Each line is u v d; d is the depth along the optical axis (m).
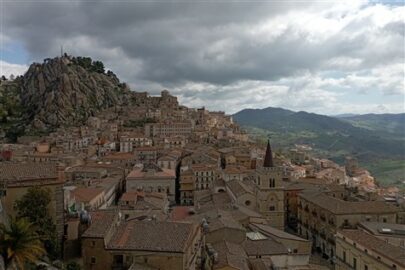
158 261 62.84
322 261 125.12
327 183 184.12
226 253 79.00
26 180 67.75
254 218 114.31
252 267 80.19
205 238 88.69
